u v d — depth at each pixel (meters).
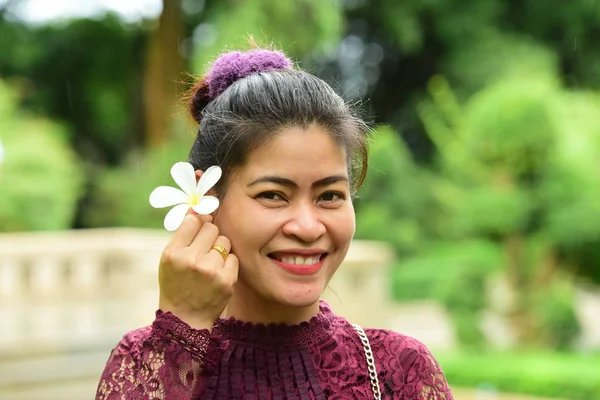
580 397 6.08
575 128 7.40
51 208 12.78
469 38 17.47
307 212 1.44
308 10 14.02
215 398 1.51
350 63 20.14
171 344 1.40
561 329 7.44
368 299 7.84
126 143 19.53
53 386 6.71
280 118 1.44
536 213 7.21
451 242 13.62
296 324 1.56
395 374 1.60
